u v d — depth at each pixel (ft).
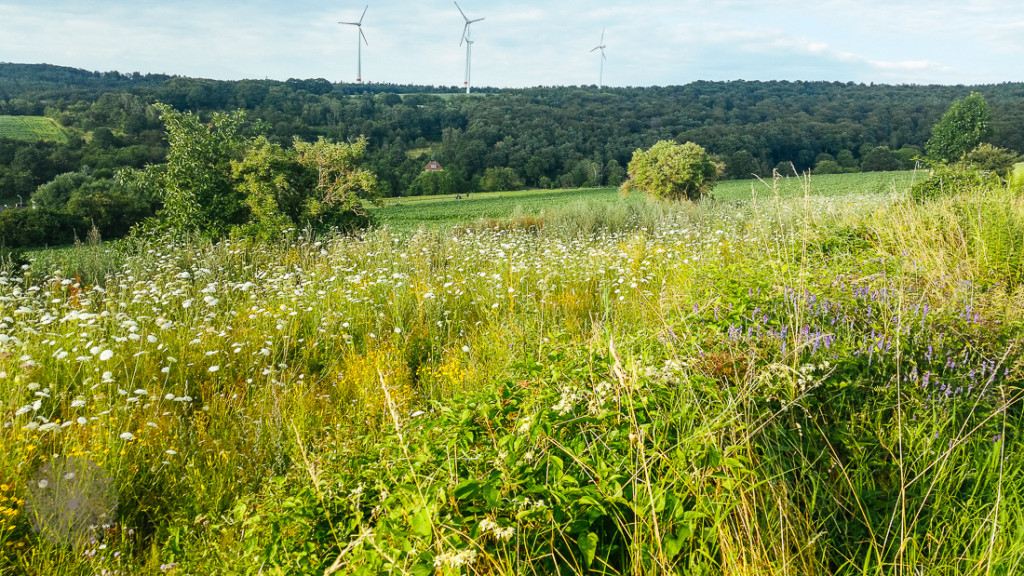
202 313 24.00
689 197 85.66
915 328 11.91
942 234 21.13
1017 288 14.90
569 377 9.59
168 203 47.96
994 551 7.00
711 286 15.84
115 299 25.39
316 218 50.19
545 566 6.79
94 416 14.01
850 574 7.02
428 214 145.38
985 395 9.93
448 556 5.89
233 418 15.67
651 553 6.35
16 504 11.14
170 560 10.17
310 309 23.95
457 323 24.11
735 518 7.36
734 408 8.55
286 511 8.39
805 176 16.28
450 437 8.43
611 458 7.72
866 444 8.68
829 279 15.05
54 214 108.99
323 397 16.80
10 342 18.11
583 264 31.83
